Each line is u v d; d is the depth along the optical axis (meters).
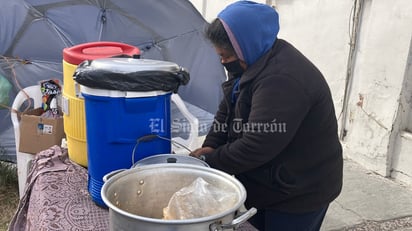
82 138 1.72
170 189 1.29
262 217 1.71
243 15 1.38
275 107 1.35
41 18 4.21
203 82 4.70
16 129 2.86
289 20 4.81
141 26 4.56
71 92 1.68
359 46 3.89
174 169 1.29
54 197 1.55
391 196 3.43
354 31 3.88
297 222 1.61
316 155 1.53
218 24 1.43
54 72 4.13
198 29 4.80
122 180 1.21
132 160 1.38
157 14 4.66
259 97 1.38
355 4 3.83
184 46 4.71
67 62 1.66
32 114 2.85
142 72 1.31
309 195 1.57
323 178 1.57
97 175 1.44
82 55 1.65
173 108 3.28
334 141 1.59
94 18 4.38
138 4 4.59
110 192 1.14
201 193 1.17
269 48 1.42
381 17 3.60
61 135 2.71
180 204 1.15
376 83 3.71
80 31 4.31
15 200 3.56
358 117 3.94
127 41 4.50
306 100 1.39
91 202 1.53
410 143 3.53
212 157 1.47
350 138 4.07
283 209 1.58
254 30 1.38
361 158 3.95
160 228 0.96
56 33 4.23
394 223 3.08
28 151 2.73
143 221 0.97
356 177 3.73
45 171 1.74
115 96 1.31
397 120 3.58
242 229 1.40
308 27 4.50
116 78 1.29
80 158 1.78
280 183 1.53
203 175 1.28
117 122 1.35
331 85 4.23
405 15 3.39
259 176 1.56
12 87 3.99
